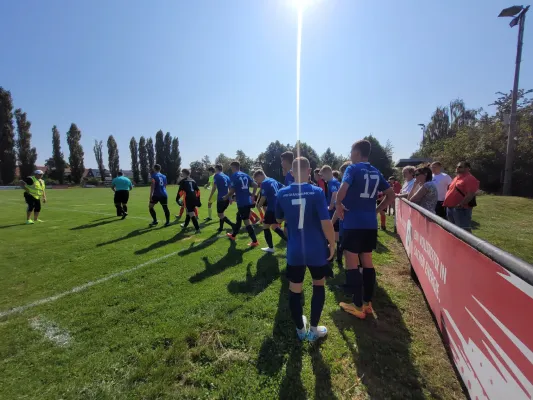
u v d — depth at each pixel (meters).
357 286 2.99
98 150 62.69
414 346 2.50
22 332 2.73
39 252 5.44
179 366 2.25
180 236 6.87
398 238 6.69
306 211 2.46
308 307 3.24
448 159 21.23
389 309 3.19
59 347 2.50
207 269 4.43
